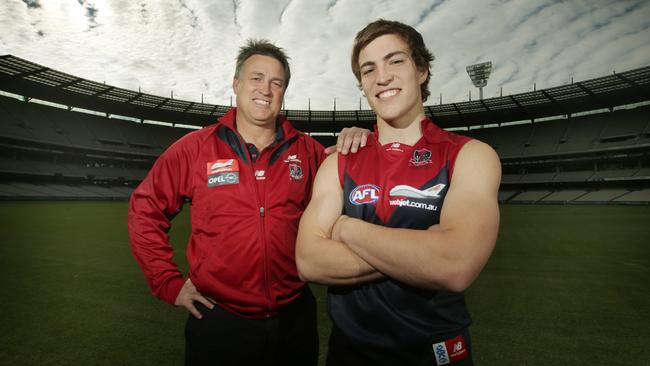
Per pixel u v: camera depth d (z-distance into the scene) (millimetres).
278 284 1928
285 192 1995
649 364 2844
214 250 1876
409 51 1435
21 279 5406
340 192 1494
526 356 2980
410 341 1200
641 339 3307
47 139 37562
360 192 1400
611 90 36875
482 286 5176
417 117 1452
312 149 2299
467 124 47219
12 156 35781
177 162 1982
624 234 11242
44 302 4309
